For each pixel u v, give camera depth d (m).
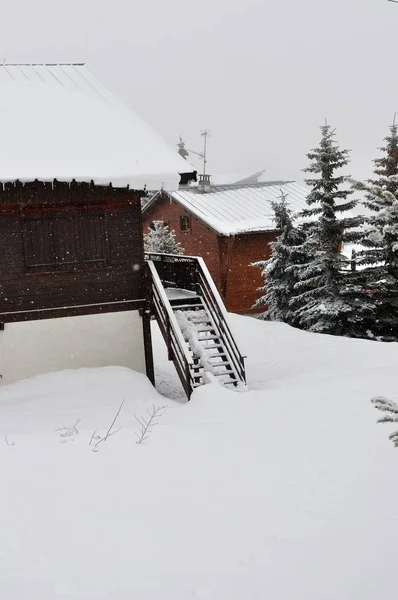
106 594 5.66
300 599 5.71
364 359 16.59
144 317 15.12
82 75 18.16
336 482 8.21
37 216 14.05
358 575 6.08
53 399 12.82
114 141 14.95
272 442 9.83
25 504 7.31
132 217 14.82
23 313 14.11
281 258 24.67
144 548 6.46
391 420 6.05
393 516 7.24
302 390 13.17
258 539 6.73
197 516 7.21
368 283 22.58
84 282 14.56
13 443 9.73
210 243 32.75
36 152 13.91
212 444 9.79
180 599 5.64
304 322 23.58
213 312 14.95
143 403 12.76
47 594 5.59
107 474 8.37
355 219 22.41
